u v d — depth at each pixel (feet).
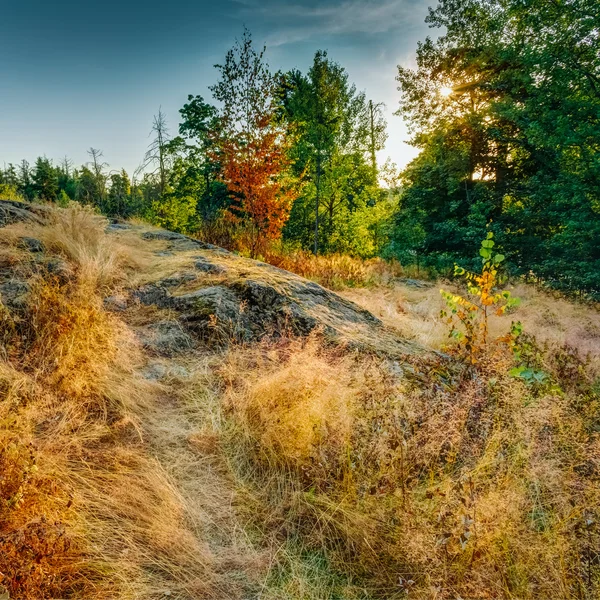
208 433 8.78
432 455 7.57
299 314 13.89
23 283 12.12
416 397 9.09
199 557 6.07
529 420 7.84
